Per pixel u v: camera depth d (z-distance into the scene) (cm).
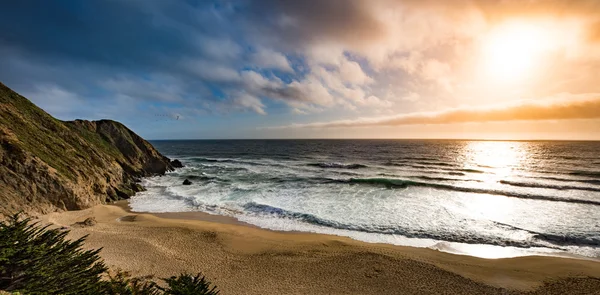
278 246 1756
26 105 3216
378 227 2128
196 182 4078
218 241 1825
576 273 1422
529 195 3098
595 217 2325
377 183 3838
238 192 3350
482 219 2302
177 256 1577
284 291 1245
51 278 782
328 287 1284
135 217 2361
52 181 2323
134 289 948
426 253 1666
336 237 1930
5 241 791
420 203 2791
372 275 1398
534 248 1766
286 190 3434
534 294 1237
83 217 2261
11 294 659
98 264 928
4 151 2186
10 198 2000
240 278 1357
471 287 1291
